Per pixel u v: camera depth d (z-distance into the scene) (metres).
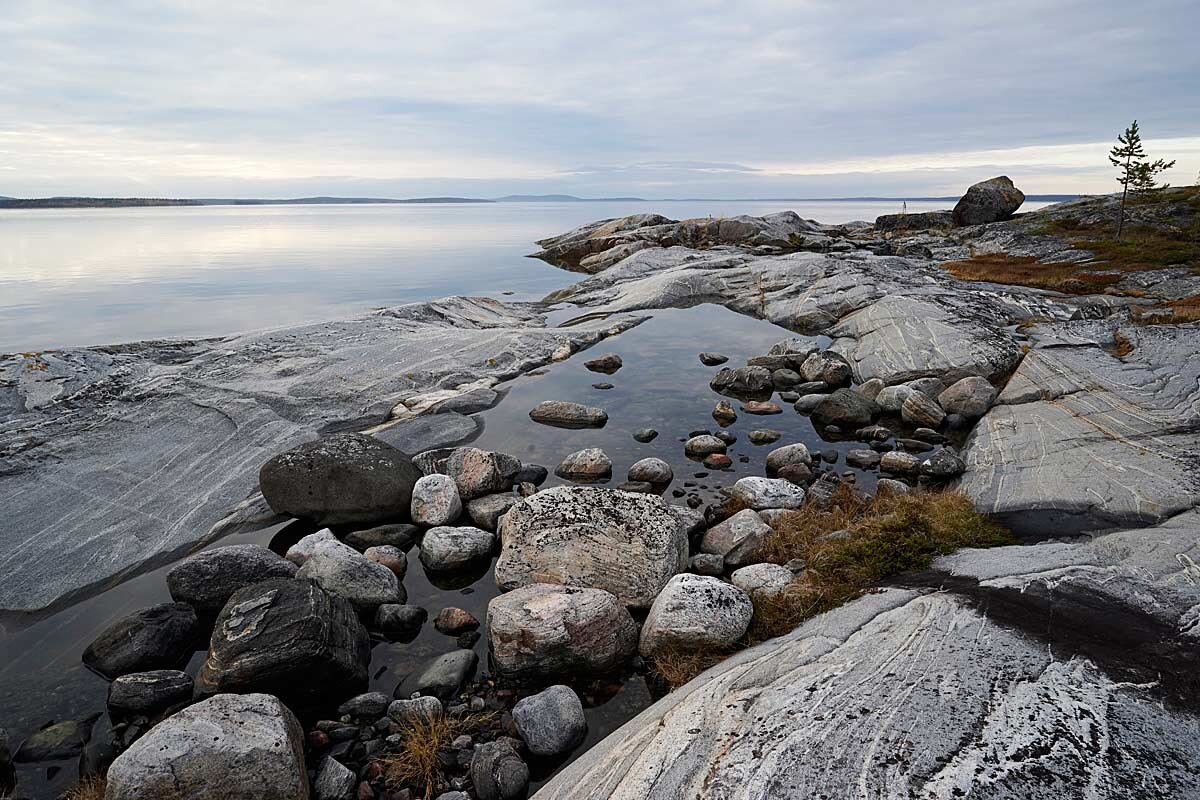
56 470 12.12
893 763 4.73
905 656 5.99
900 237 57.22
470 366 19.62
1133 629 6.23
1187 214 43.72
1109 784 4.46
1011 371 17.22
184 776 5.18
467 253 64.56
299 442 13.81
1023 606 6.70
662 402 17.31
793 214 61.22
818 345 23.06
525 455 13.77
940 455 12.19
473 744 6.21
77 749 6.32
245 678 6.49
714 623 7.10
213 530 10.81
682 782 4.80
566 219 159.25
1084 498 9.71
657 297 31.47
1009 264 37.53
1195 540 8.00
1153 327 18.44
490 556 9.88
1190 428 11.41
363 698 6.74
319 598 7.32
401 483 11.26
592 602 7.25
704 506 11.25
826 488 11.34
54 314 29.94
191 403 15.05
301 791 5.44
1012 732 4.94
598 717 6.50
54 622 8.56
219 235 90.06
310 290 38.94
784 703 5.51
